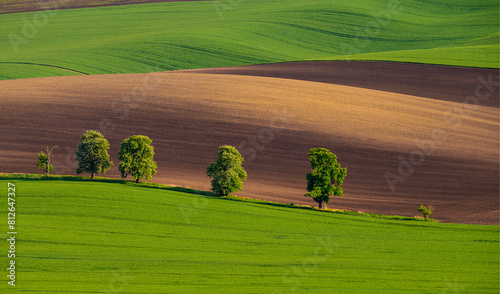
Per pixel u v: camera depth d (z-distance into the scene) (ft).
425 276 154.51
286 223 189.57
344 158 266.57
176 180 235.20
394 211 215.31
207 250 164.45
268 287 142.41
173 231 176.55
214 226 182.60
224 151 217.97
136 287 138.31
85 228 172.96
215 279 145.38
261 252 165.37
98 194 200.54
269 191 230.48
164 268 150.30
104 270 146.92
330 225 190.49
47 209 184.55
